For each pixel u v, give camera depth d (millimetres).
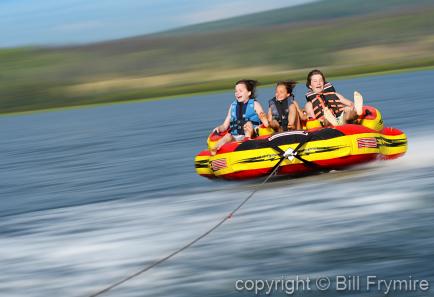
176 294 11445
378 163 19906
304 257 12523
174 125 45406
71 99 166750
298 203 16391
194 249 13625
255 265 12383
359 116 20094
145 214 17031
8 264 13734
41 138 47375
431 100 43312
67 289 12086
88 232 15641
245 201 16031
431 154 21312
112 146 36094
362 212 14961
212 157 19766
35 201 20859
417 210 14703
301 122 20375
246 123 20031
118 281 12234
